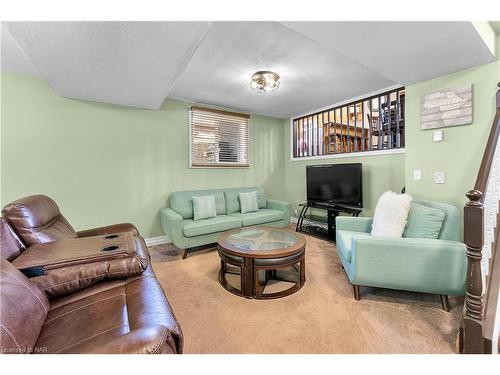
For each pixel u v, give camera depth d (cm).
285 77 286
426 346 141
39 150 274
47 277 120
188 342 146
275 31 192
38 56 187
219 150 417
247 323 165
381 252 181
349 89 329
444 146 226
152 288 122
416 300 192
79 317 103
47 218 165
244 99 371
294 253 204
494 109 196
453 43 170
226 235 254
